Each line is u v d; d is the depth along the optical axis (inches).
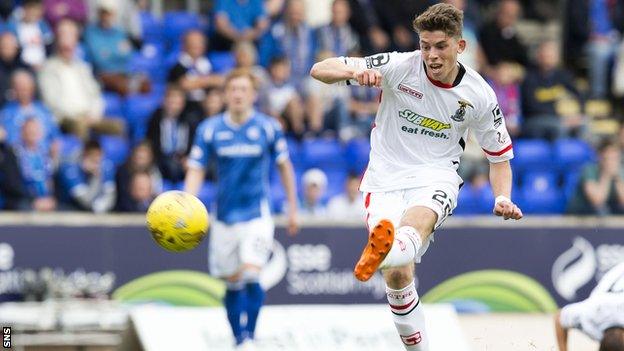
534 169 1915.6
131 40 1985.7
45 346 1387.8
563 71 2003.0
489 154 932.0
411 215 884.0
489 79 1967.3
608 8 2217.0
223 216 1352.1
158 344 1286.9
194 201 950.4
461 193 1771.7
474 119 909.8
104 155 1740.9
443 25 862.5
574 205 1736.0
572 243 1652.3
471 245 1631.4
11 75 1755.7
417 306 937.5
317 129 1843.0
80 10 1934.1
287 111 1825.8
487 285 1632.6
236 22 1968.5
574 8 2185.0
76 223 1528.1
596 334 1058.7
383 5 1975.9
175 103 1713.8
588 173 1734.7
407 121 909.2
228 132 1353.3
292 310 1349.7
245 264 1328.7
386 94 911.7
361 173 1771.7
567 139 1951.3
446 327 1312.7
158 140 1701.5
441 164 912.9
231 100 1353.3
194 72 1872.5
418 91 896.3
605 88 2129.7
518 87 1961.1
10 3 1902.1
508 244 1640.0
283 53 1909.4
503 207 909.8
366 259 811.4
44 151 1636.3
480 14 2156.7
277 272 1569.9
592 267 1656.0
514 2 2062.0
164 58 2038.6
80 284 1507.1
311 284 1576.0
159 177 1684.3
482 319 1582.2
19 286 1503.4
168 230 937.5
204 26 2091.5
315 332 1331.2
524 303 1635.1
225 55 1979.6
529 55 2182.6
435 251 1622.8
